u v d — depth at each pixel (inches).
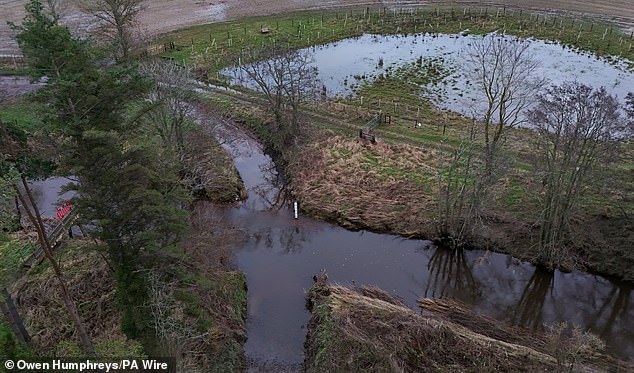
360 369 916.6
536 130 1307.8
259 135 1787.6
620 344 1069.8
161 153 969.5
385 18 2832.2
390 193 1462.8
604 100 1057.5
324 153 1642.5
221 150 1665.8
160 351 824.3
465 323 1085.1
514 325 1117.1
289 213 1464.1
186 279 920.3
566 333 1103.6
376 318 1027.9
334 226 1409.9
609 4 2933.1
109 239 796.0
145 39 2337.6
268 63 1777.8
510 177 1429.6
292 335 1075.9
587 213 1291.8
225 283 1140.5
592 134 1046.4
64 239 1175.6
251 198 1530.5
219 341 1004.6
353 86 2078.0
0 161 1051.3
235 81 2090.3
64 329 971.3
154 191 769.6
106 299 1019.3
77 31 2208.4
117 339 876.6
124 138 824.3
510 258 1274.6
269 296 1176.8
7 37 2440.9
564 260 1221.1
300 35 2591.0
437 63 2269.9
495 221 1336.1
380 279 1234.6
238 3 3083.2
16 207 1245.1
